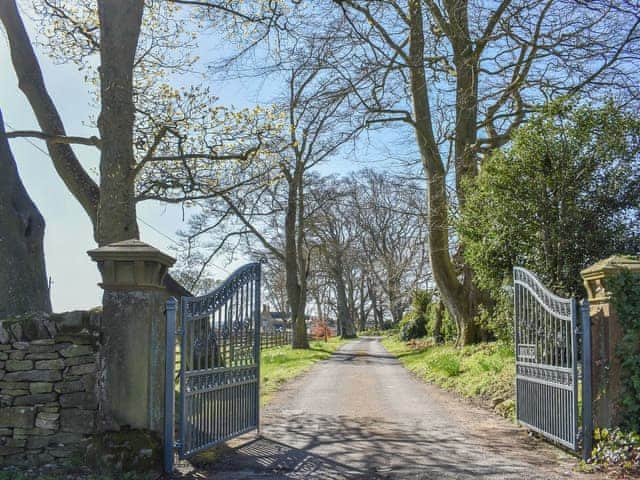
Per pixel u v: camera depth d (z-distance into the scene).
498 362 13.96
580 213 11.10
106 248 6.63
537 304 8.47
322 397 13.38
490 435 8.78
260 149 13.78
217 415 7.55
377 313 70.00
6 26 13.09
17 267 9.76
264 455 7.53
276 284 51.88
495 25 16.91
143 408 6.55
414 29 18.67
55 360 6.77
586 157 11.05
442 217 20.27
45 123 13.50
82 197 13.80
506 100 18.42
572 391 7.08
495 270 12.97
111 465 6.28
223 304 7.77
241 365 8.32
